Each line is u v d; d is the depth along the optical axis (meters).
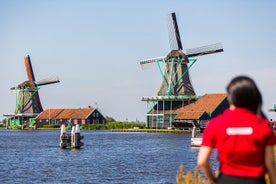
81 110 172.62
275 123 40.09
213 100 119.50
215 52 124.00
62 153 62.00
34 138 108.94
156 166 44.69
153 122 128.75
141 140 95.12
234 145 5.84
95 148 72.12
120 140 96.62
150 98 127.25
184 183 10.79
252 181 5.85
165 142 86.56
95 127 160.88
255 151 5.82
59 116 172.12
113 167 44.09
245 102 6.00
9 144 84.12
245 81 6.07
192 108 119.94
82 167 44.25
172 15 125.62
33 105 175.00
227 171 5.95
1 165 46.41
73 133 67.75
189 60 124.94
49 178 36.31
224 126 5.91
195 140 72.62
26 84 174.50
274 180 5.91
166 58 126.31
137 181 34.28
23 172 40.34
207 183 6.47
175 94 124.56
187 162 48.53
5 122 199.88
